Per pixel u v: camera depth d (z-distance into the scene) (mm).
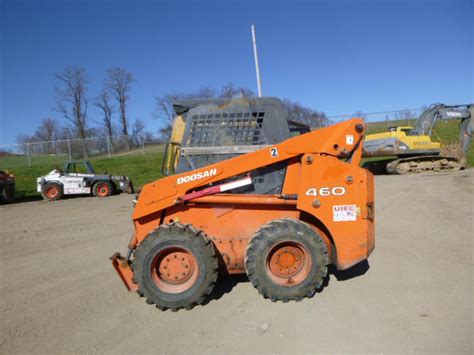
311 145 3729
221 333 3158
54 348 3070
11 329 3432
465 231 6148
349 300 3676
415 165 16625
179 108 4215
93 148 27594
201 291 3533
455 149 17859
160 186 3787
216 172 3781
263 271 3564
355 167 3715
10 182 14250
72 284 4559
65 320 3570
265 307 3598
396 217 7488
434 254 5043
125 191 15789
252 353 2832
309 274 3570
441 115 16891
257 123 3982
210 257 3541
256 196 3797
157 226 3875
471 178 12906
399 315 3330
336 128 3746
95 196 14969
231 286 4160
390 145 16609
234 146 3951
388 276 4289
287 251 3635
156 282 3586
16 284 4629
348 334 3035
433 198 9352
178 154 4215
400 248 5383
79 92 41938
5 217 10312
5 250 6332
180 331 3234
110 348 3023
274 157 3764
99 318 3578
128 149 27719
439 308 3438
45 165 24078
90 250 6145
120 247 6262
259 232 3576
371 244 3850
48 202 13859
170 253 3615
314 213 3691
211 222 3881
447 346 2812
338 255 3723
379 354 2746
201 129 4027
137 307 3791
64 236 7312
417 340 2910
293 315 3410
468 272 4320
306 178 3695
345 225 3709
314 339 2986
